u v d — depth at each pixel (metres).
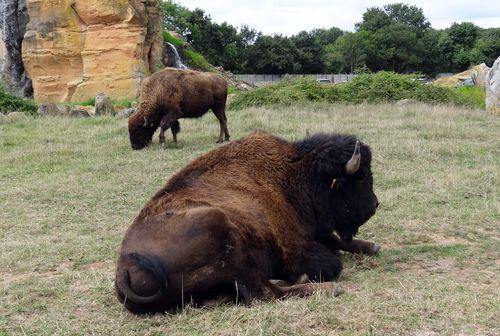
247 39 69.94
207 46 60.88
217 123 15.74
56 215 7.79
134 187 9.15
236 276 4.32
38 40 32.34
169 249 4.16
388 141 11.69
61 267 5.82
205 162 5.04
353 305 4.16
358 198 5.20
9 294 4.96
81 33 31.98
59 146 12.72
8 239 6.82
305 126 14.00
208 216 4.23
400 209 7.42
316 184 5.12
